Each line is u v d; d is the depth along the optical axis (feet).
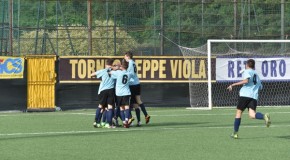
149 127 183.42
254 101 151.84
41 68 255.09
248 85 152.35
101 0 318.04
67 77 258.57
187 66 269.44
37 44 354.54
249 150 133.59
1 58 249.34
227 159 121.49
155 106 266.36
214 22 354.95
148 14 353.51
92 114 234.58
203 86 270.67
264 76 271.28
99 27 335.06
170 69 267.80
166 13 356.59
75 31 360.28
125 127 181.37
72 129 178.29
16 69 251.80
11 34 294.87
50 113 242.17
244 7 353.10
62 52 355.56
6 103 250.16
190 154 127.65
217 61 269.85
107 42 326.85
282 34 331.77
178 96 268.41
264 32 347.97
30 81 253.85
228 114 231.91
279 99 272.72
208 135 161.38
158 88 266.57
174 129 176.76
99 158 122.52
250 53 290.76
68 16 394.11
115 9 336.90
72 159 121.39
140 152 130.52
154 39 336.90
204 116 223.10
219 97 271.08
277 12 363.35
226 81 270.46
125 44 350.23
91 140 151.02
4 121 205.05
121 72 180.86
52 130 175.73
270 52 332.60
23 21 382.42
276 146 140.15
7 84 250.37
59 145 141.90
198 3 341.82
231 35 336.49
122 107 182.60
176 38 346.13
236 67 270.67
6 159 121.80
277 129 177.06
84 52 353.92
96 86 261.44
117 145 141.69
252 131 171.53
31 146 140.46
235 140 150.82
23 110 252.42
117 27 330.75
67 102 258.78
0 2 382.83
